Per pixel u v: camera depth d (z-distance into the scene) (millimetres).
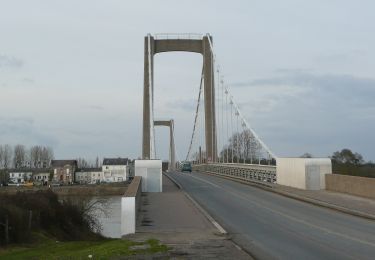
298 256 12945
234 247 14352
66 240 32938
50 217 35062
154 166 35312
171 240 15852
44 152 155375
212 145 74188
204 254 13203
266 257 12852
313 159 34281
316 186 34062
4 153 156125
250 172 49188
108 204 47562
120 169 143375
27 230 30703
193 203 27297
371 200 27234
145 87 72562
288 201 28641
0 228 28625
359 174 39062
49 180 135375
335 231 17656
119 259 12789
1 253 24922
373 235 16656
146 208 25016
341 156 50125
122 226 18047
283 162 38656
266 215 22547
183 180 50000
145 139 69562
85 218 39938
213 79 75875
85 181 126938
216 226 19031
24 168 147375
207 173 69000
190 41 78188
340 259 12453
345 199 27797
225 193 34156
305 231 17734
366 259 12414
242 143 57938
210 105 75125
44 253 22062
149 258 12773
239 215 22562
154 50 76875
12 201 33125
